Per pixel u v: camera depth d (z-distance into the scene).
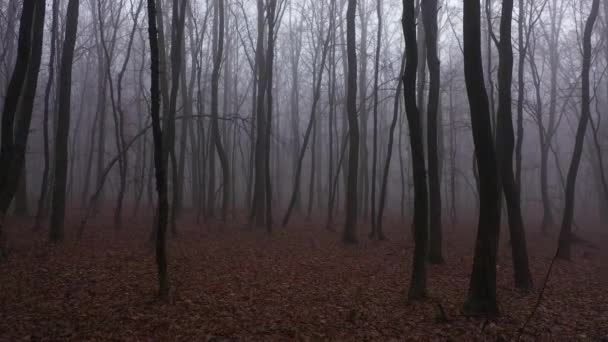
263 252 14.27
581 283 11.14
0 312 7.24
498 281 11.04
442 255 14.30
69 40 13.89
